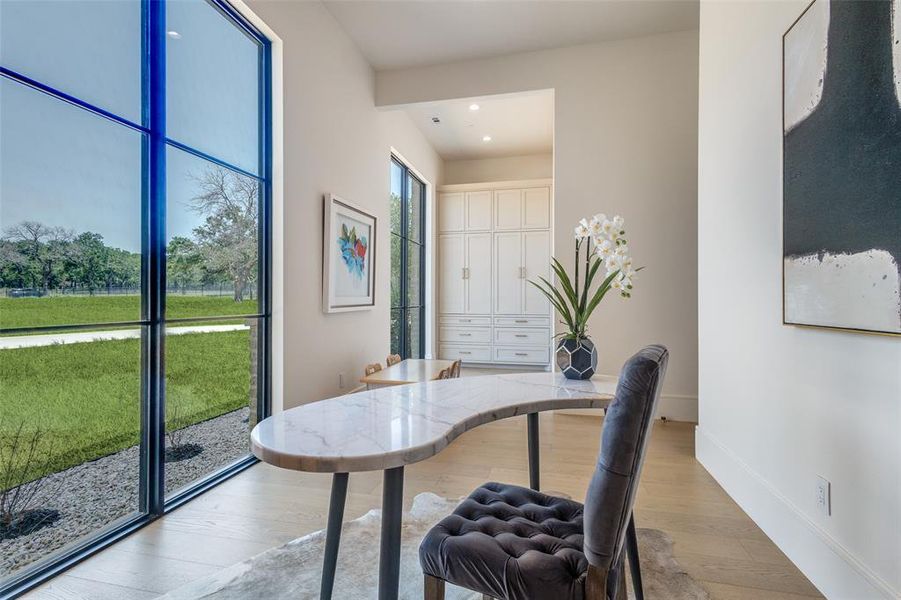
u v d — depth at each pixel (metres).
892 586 1.22
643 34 3.82
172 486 2.21
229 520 2.03
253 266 2.81
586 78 3.96
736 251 2.19
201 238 2.39
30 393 1.60
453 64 4.21
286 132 2.95
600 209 3.94
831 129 1.43
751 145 2.03
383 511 0.91
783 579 1.59
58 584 1.56
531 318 6.46
